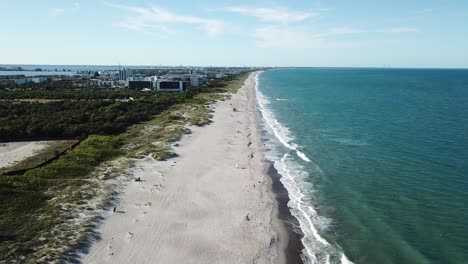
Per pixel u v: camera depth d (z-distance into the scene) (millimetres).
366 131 64750
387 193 35562
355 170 42656
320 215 31359
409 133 62156
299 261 24609
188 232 27812
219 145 54031
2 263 21875
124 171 39719
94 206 30703
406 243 26266
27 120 62281
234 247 26094
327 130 66500
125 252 24578
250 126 70000
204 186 37250
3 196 30875
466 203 32844
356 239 27172
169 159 45375
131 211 30609
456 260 24031
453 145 53156
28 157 45094
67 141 54312
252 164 45469
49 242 24688
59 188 34250
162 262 23766
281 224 29844
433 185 37344
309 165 45094
